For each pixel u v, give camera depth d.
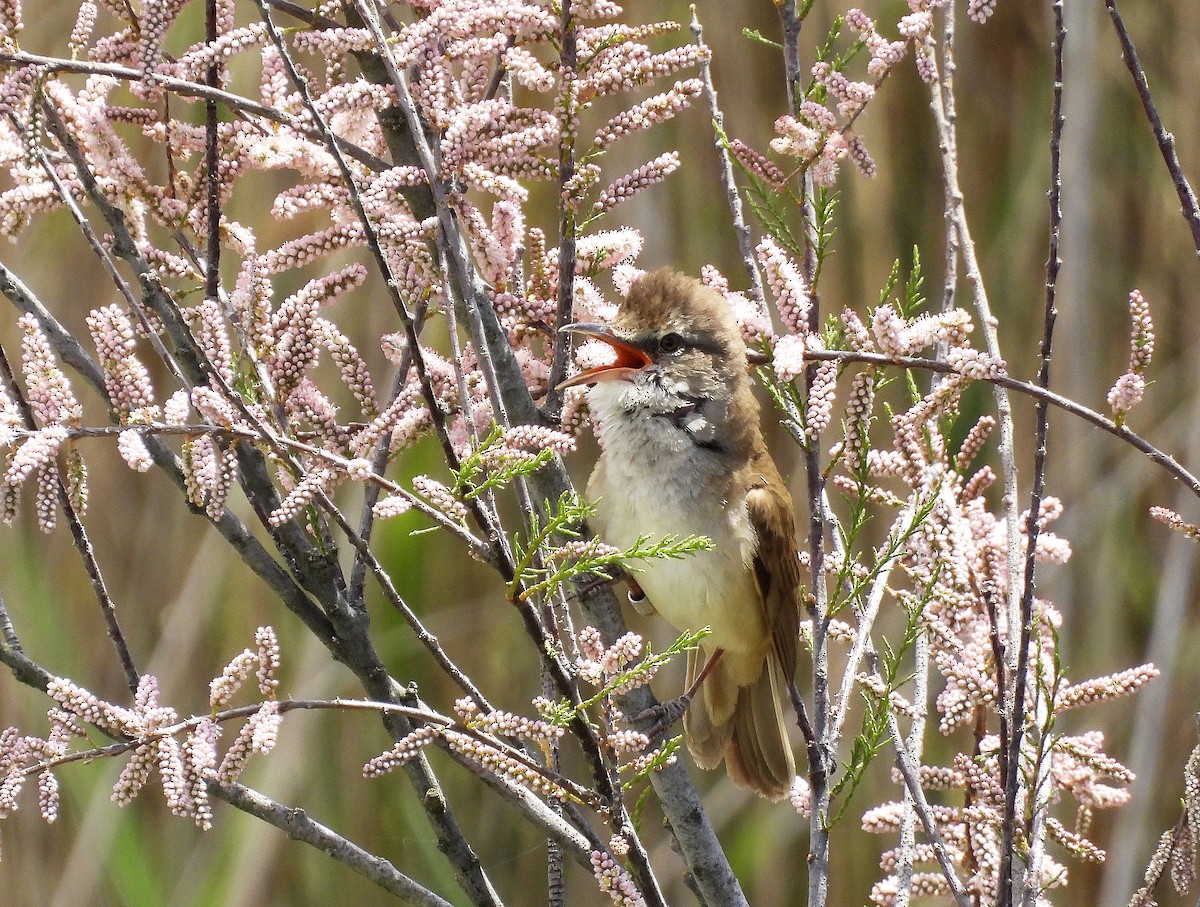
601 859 5.35
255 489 6.20
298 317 6.24
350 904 12.07
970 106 13.09
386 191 5.89
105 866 11.63
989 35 13.18
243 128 6.23
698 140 12.33
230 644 12.14
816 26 12.28
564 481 6.75
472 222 6.38
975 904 5.96
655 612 8.63
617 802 5.19
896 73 12.55
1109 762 6.17
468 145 6.00
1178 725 12.49
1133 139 13.27
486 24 5.89
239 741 5.33
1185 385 13.09
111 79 6.15
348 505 12.16
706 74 7.04
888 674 5.93
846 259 12.40
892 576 11.12
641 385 8.10
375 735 12.30
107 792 11.80
